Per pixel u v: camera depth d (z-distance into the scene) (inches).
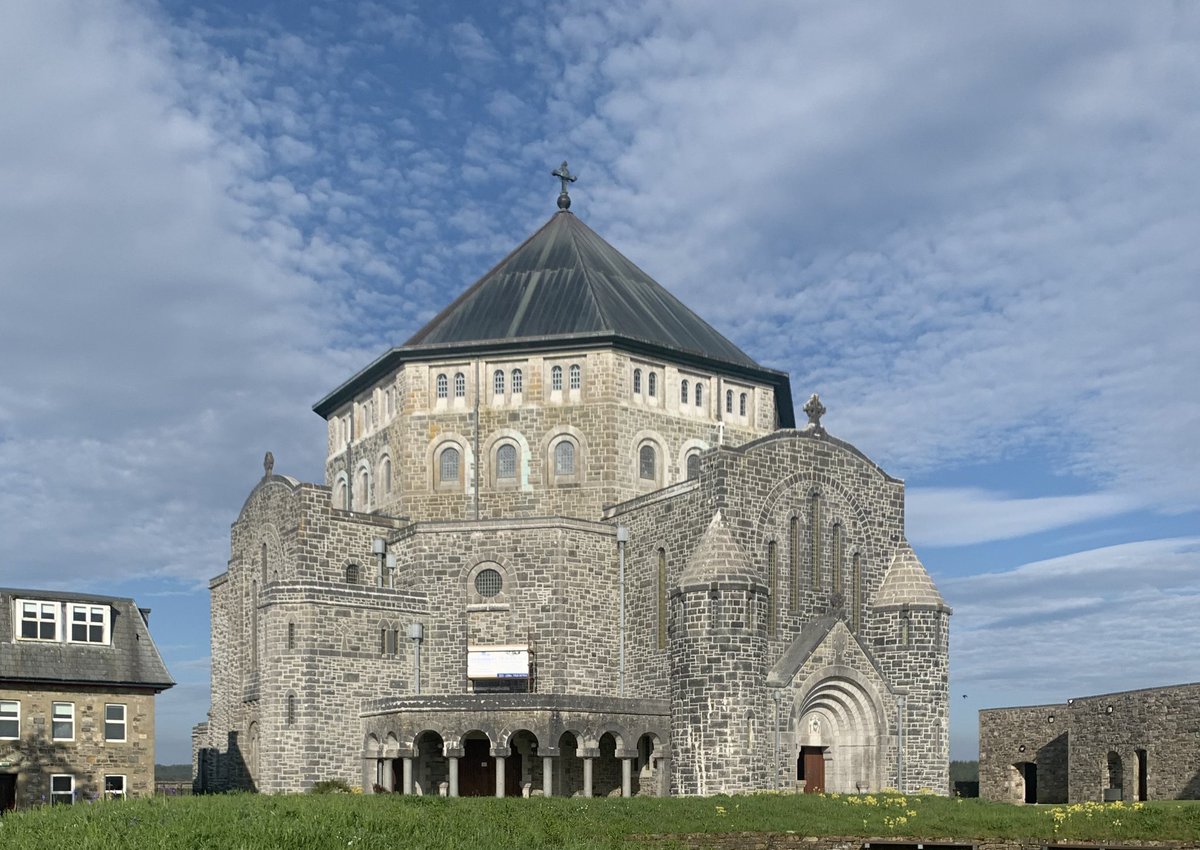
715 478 2480.3
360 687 2527.1
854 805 2050.9
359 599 2559.1
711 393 2997.0
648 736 2466.8
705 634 2346.2
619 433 2834.6
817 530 2613.2
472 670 2581.2
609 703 2353.6
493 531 2667.3
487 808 1835.6
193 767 3289.9
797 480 2593.5
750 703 2332.7
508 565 2647.6
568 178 3479.3
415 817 1673.2
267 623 2517.2
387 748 2391.7
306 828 1507.1
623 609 2674.7
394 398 3034.0
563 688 2581.2
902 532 2738.7
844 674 2466.8
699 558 2399.1
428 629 2655.0
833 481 2650.1
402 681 2586.1
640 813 1919.3
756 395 3073.3
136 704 2429.9
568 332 2891.2
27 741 2316.7
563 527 2642.7
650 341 2886.3
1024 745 3356.3
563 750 2534.5
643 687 2598.4
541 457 2861.7
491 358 2930.6
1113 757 2891.2
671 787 2381.9
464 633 2640.3
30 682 2332.7
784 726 2374.5
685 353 2930.6
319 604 2508.6
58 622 2415.1
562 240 3280.0
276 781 2444.6
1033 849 1847.9
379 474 3063.5
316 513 2751.0
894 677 2591.0
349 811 1660.9
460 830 1633.9
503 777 2289.6
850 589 2640.3
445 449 2925.7
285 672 2479.1
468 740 2529.5
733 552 2388.0
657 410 2910.9
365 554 2797.7
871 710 2491.4
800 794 2187.5
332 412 3371.1
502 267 3221.0
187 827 1475.1
